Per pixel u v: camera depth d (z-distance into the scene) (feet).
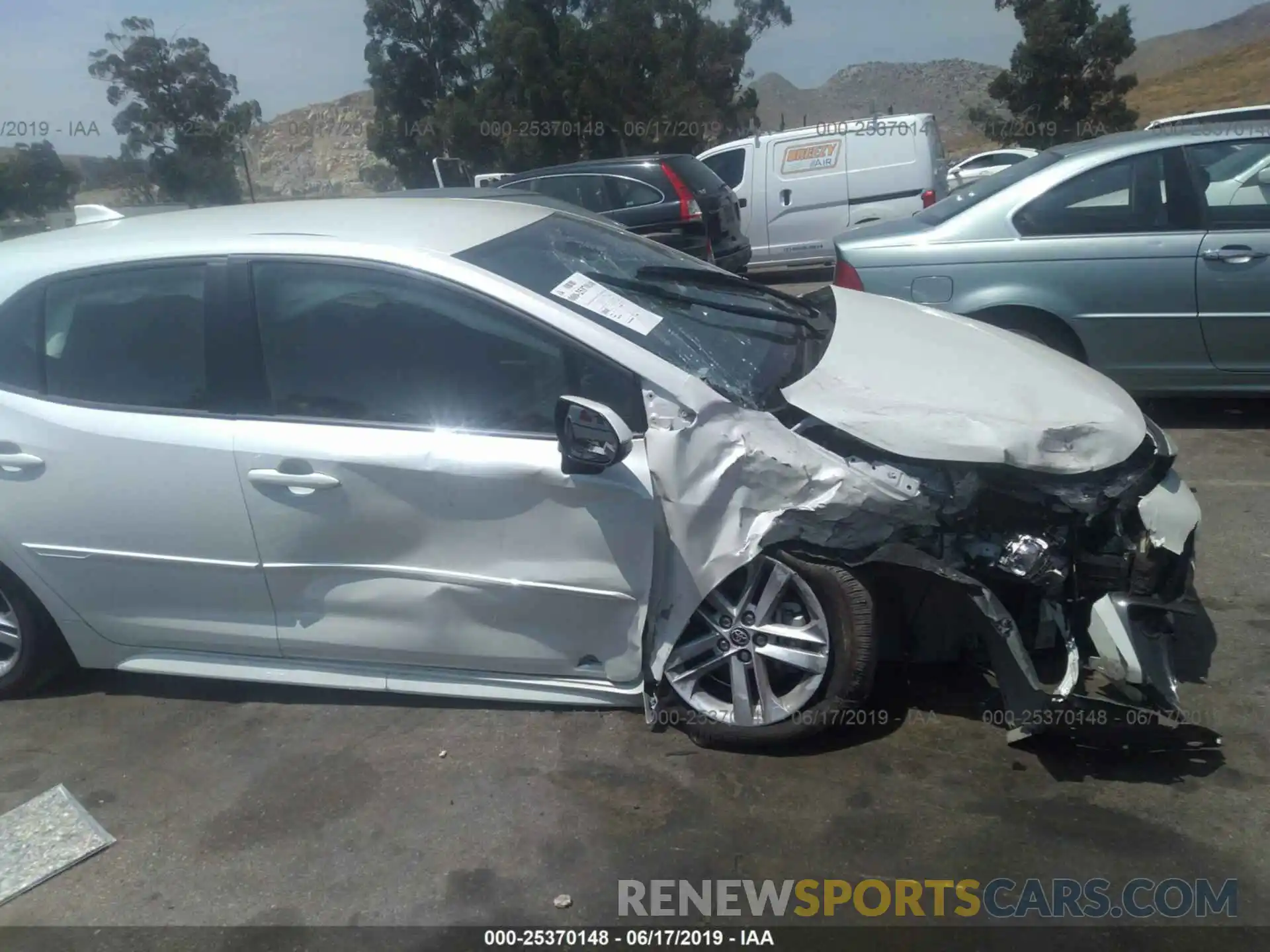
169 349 11.31
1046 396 10.50
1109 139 19.07
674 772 10.60
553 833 9.89
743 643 10.45
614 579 10.34
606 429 9.56
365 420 10.72
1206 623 12.62
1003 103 100.22
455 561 10.70
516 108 96.17
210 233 11.69
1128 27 89.35
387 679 11.57
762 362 11.15
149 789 11.02
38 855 10.07
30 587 12.15
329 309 10.93
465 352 10.57
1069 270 18.21
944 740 10.77
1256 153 17.70
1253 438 18.89
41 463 11.49
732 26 103.09
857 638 10.05
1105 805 9.71
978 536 9.87
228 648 11.96
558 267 11.43
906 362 11.17
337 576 11.09
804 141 43.24
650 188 37.29
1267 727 10.61
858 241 19.71
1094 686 10.20
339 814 10.39
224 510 11.05
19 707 12.80
